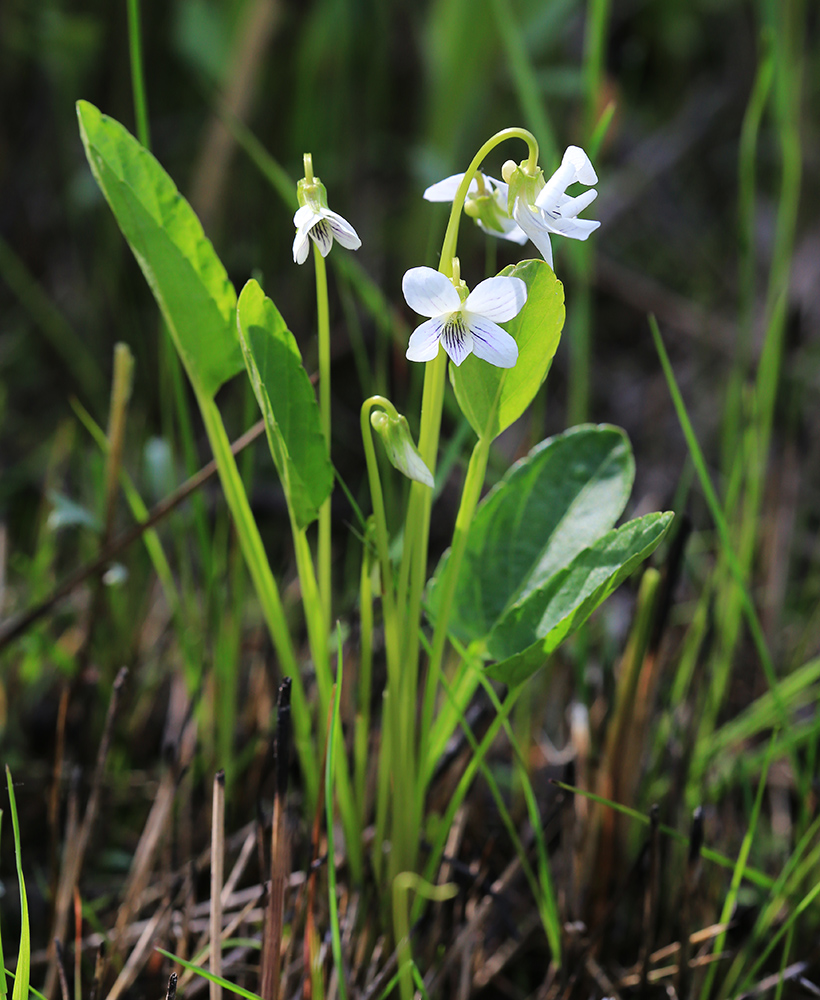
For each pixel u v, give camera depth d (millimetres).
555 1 879
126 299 888
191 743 610
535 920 581
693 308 962
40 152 989
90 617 604
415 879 556
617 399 905
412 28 1024
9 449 819
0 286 944
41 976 573
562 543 560
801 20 778
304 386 534
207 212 893
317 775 569
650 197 1123
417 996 554
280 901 536
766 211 1064
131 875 582
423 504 542
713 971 564
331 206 944
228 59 895
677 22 1153
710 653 625
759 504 694
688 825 597
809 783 585
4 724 621
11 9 894
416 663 551
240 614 606
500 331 519
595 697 604
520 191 524
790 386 694
